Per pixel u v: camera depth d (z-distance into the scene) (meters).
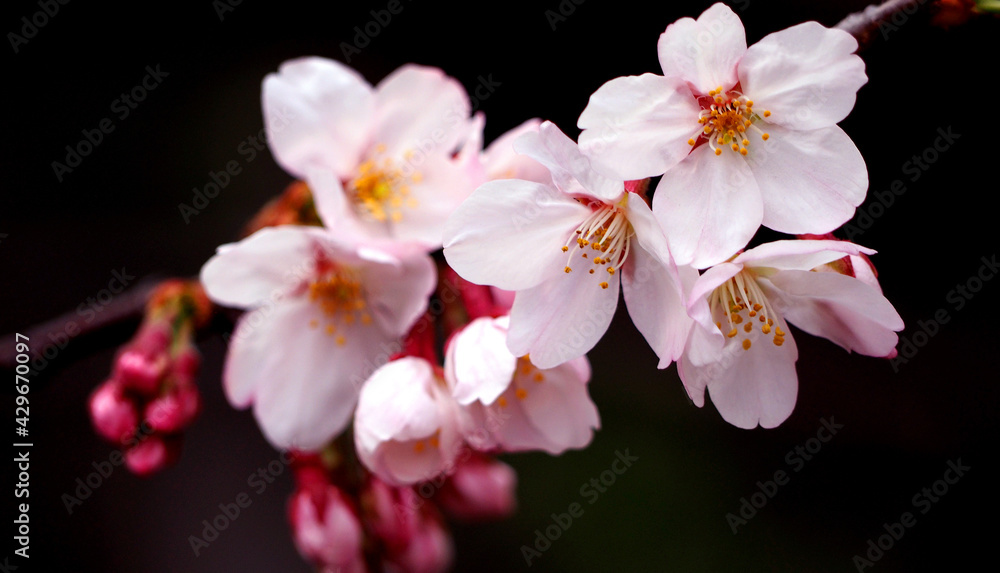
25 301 0.52
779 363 0.34
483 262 0.33
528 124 0.37
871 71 0.49
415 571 0.38
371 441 0.35
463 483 0.39
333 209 0.36
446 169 0.37
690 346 0.33
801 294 0.34
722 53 0.33
